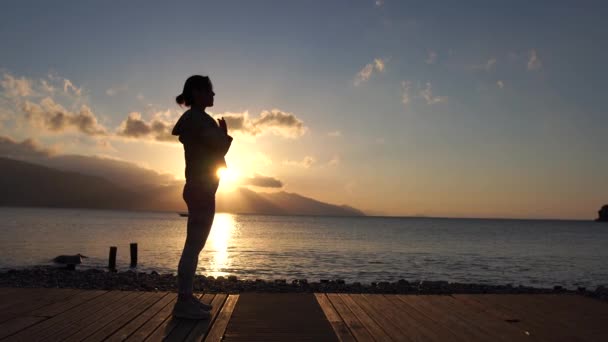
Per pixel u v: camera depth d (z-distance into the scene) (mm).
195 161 4352
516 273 26344
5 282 14016
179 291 4293
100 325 3979
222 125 4492
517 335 3912
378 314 4602
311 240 56906
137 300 5074
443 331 4000
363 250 41438
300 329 3977
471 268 28438
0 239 42938
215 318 4332
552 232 119625
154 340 3553
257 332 3861
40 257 27391
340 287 14289
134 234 59438
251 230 92375
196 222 4316
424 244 53906
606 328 4184
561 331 4059
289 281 19484
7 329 3793
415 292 13648
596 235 101438
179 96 4543
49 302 4906
